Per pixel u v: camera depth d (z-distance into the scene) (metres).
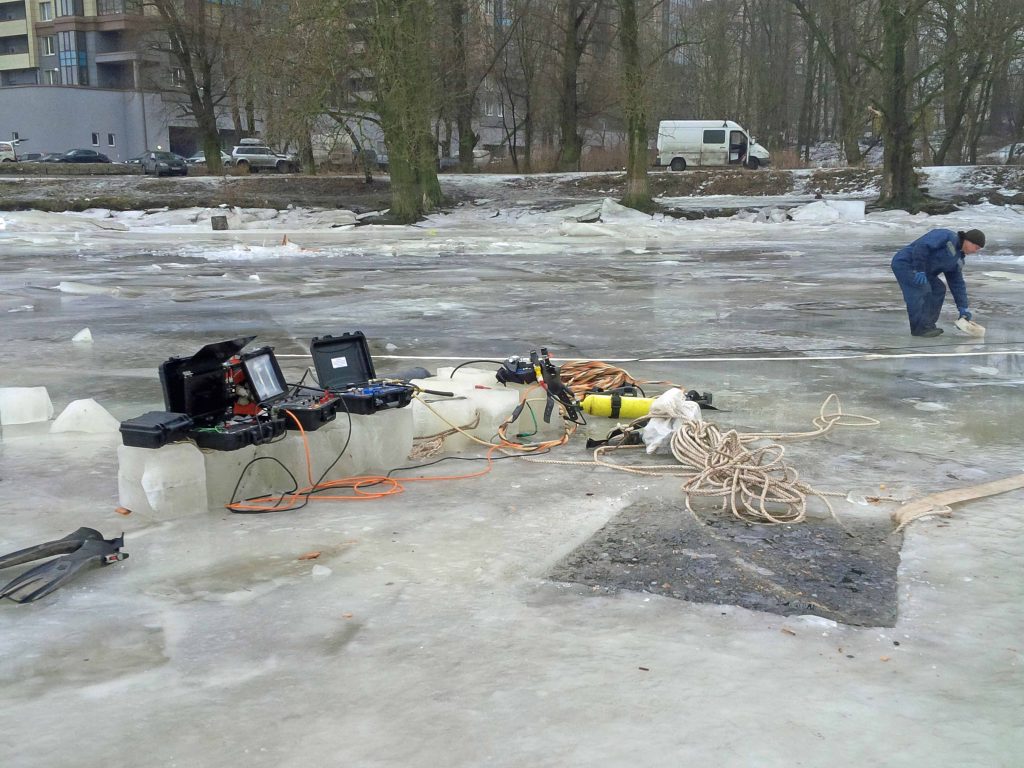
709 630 3.48
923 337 10.80
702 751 2.68
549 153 54.69
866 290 15.46
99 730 2.84
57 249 24.66
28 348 10.28
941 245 10.39
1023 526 4.58
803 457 5.97
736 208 35.59
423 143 35.31
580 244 26.50
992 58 33.09
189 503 4.88
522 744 2.73
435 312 13.06
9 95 77.31
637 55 35.47
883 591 3.83
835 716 2.88
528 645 3.36
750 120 60.72
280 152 54.84
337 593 3.85
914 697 3.00
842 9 38.00
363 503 5.08
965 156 52.72
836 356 9.61
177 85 60.62
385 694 3.03
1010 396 7.75
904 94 34.31
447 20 37.03
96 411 6.76
